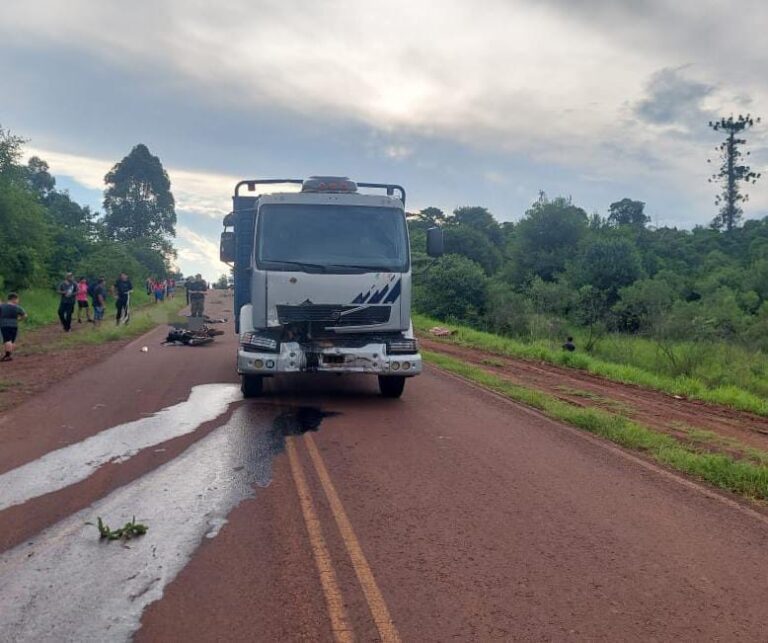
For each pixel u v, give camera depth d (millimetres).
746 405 12961
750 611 4273
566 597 4387
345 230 10180
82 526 5406
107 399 10586
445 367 15477
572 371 17141
